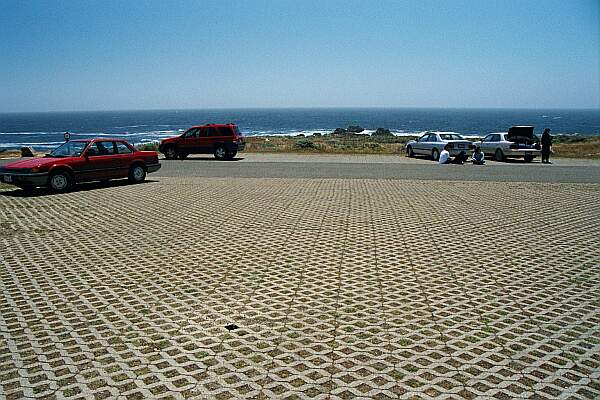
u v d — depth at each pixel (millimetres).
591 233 9797
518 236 9539
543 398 3975
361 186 16875
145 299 6223
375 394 4027
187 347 4895
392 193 15234
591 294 6371
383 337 5094
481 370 4422
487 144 29172
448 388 4117
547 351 4789
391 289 6543
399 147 37625
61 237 9555
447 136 28062
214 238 9398
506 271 7328
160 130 119062
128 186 16750
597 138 46688
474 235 9625
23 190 15914
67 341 5047
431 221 10961
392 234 9703
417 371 4402
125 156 17172
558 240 9227
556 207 12758
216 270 7395
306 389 4105
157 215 11695
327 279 6957
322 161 27453
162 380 4266
